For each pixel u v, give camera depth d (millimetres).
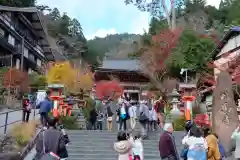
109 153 13117
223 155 8547
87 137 15133
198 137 7680
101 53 85375
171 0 40938
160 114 19250
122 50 70312
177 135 15930
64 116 19500
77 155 12750
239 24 37938
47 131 6805
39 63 55406
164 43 35625
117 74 44344
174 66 33844
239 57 22812
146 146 14055
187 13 52219
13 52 40031
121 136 7523
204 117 18656
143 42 42656
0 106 26453
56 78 31469
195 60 31594
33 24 46969
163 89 33406
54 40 68938
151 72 35750
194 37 33312
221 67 23812
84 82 34594
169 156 8031
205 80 28562
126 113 17328
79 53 75625
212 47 32219
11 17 40281
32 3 54375
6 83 31312
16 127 13508
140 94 40438
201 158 7488
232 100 14891
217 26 45656
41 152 6645
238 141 9211
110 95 36781
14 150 11688
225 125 14211
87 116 19766
